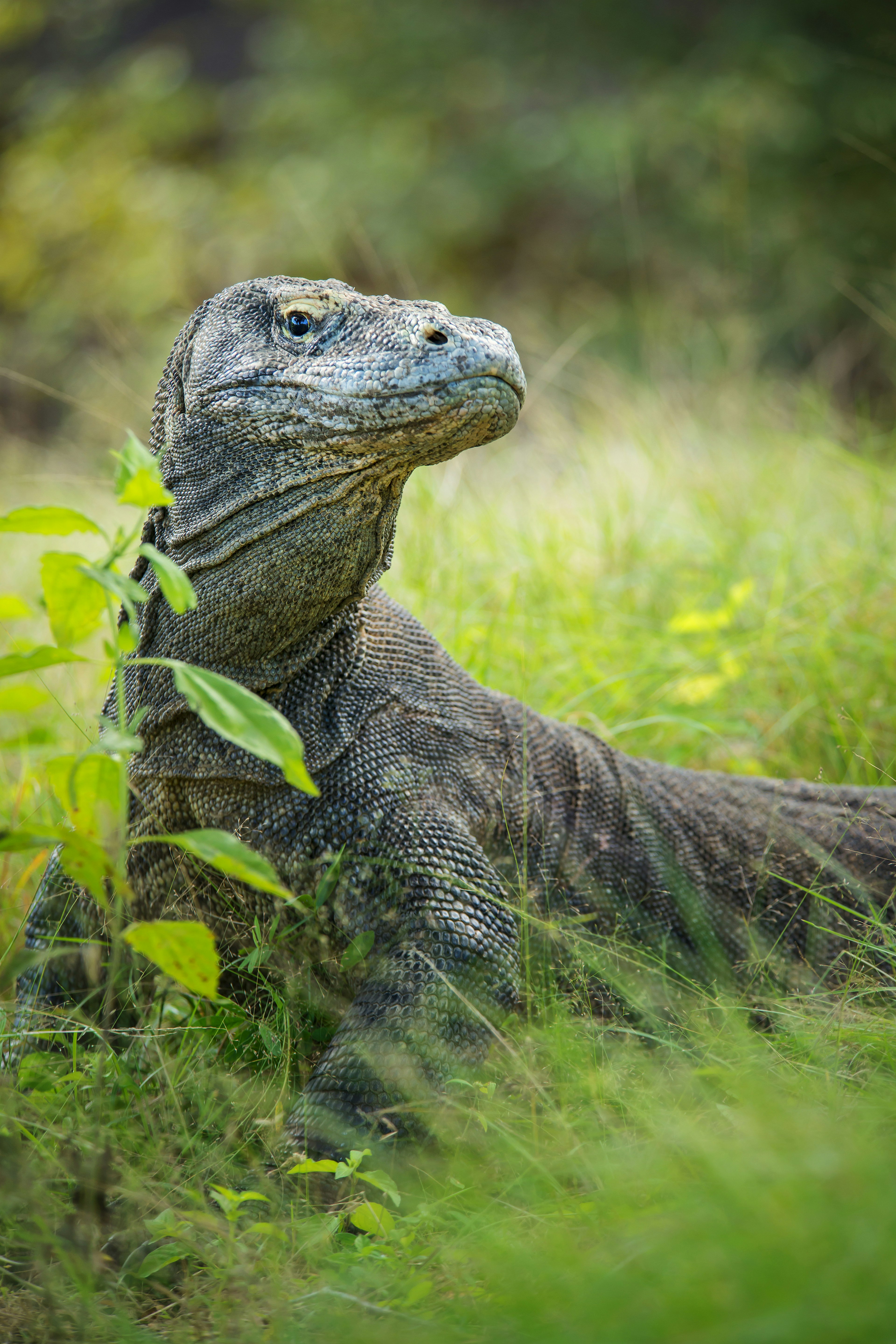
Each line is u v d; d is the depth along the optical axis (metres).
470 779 6.91
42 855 7.91
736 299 29.25
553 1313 3.81
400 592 10.80
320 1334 4.37
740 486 14.05
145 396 23.41
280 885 5.12
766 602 11.80
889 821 8.34
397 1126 5.76
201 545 6.36
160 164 39.69
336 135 36.84
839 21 34.78
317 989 6.59
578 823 7.53
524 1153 5.04
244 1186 5.48
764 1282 3.46
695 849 7.86
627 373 21.47
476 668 9.52
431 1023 5.97
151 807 6.65
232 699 4.68
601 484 14.53
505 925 6.41
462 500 13.45
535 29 37.97
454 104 37.31
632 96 35.28
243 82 44.28
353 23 39.00
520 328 30.55
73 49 45.56
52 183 38.22
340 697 6.62
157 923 4.77
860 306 17.50
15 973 4.66
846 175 31.66
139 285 34.16
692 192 32.69
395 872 6.32
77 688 10.06
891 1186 3.80
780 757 9.89
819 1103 5.16
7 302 37.28
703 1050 6.12
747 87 32.81
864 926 7.91
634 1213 4.36
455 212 35.03
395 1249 4.98
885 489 12.69
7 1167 4.90
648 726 9.88
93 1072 6.04
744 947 7.75
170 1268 4.92
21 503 16.77
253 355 6.27
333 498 6.14
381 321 6.13
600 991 7.06
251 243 34.91
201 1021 6.39
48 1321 4.54
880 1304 3.30
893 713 9.88
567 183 34.25
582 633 11.02
